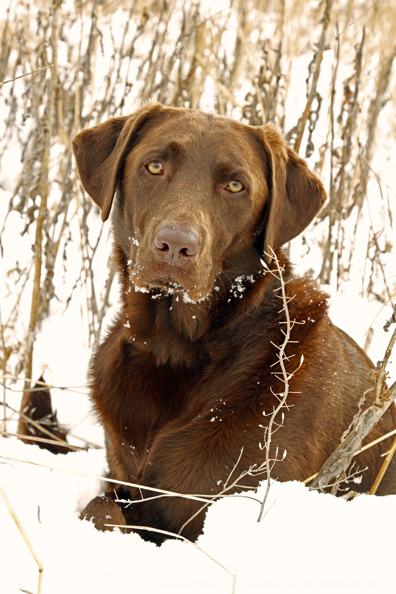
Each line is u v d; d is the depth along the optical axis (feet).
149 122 10.80
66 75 18.31
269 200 10.67
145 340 10.28
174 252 8.97
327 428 9.86
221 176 9.93
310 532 7.41
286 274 10.91
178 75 17.40
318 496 7.89
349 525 7.48
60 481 10.18
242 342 10.05
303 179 11.09
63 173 17.84
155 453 9.46
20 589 6.52
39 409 14.05
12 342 16.52
